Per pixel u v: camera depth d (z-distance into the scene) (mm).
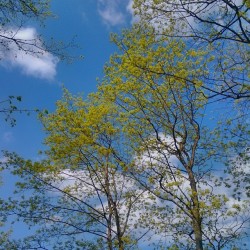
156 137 13312
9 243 14031
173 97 13695
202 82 7988
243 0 7207
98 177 15289
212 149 13945
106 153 14930
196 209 11625
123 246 14109
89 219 14922
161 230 12820
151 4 8695
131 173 13359
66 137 14977
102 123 15289
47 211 14539
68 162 15086
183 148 13648
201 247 11750
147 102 13938
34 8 7906
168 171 13031
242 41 7469
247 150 13383
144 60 10984
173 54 12430
